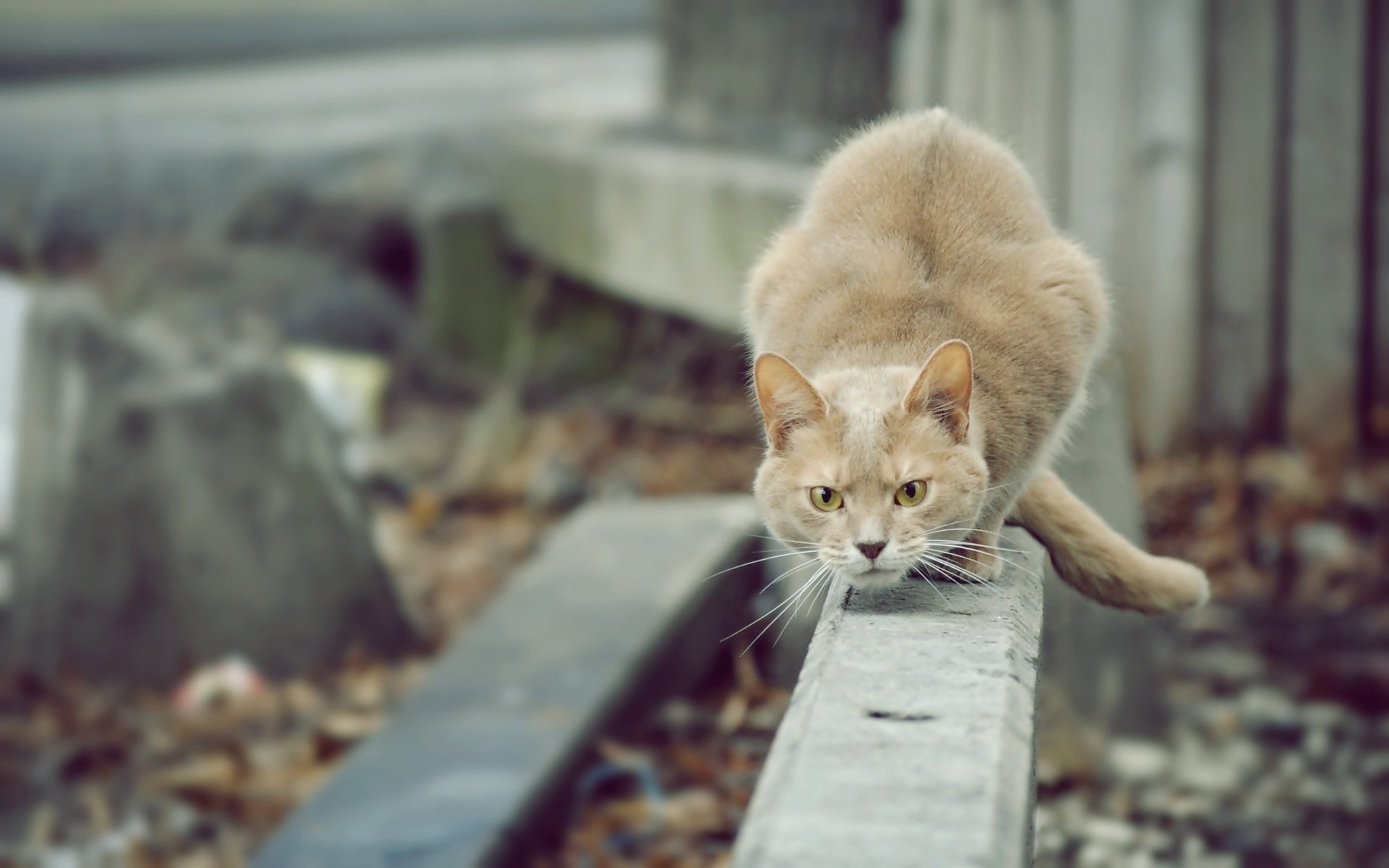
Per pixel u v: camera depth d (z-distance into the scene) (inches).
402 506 330.6
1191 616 222.8
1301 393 272.8
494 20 606.9
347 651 259.8
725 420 345.1
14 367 307.9
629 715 214.1
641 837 189.3
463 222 388.2
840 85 346.0
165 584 254.7
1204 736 205.6
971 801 80.9
